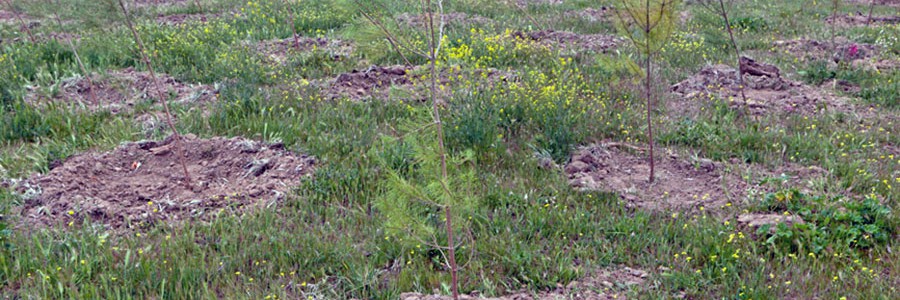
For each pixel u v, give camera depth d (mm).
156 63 10453
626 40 11688
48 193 6203
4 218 5828
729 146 7570
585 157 7066
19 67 9898
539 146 7383
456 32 12172
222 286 4984
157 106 8688
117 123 7949
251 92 8781
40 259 5180
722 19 14062
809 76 10320
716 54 11398
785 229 5504
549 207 6035
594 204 6219
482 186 6406
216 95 8883
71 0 6594
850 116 8586
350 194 6242
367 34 4344
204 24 13227
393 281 4945
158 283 4906
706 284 4961
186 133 7707
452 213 4363
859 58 11352
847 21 15211
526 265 5176
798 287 4879
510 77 9594
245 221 5766
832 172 6805
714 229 5684
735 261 5223
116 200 6266
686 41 12125
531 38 12289
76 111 8297
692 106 8836
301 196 6254
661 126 8070
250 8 14656
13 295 4773
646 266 5258
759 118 8422
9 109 8516
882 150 7598
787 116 8547
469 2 15250
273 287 4867
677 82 10055
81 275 4996
